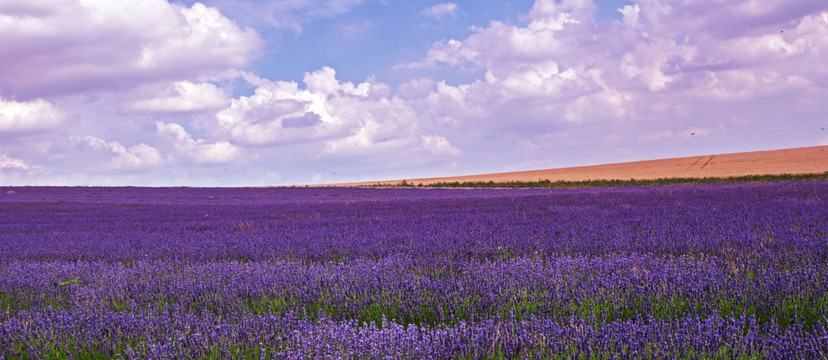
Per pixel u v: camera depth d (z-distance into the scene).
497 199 19.62
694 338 2.86
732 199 15.21
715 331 2.92
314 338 3.03
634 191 22.64
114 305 4.48
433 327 3.36
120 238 9.97
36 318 3.77
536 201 17.45
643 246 6.45
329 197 28.39
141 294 4.77
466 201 19.02
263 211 17.50
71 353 3.21
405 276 4.89
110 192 33.72
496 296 3.98
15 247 9.00
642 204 14.52
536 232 8.27
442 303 4.00
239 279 5.10
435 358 2.88
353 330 3.11
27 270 6.14
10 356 3.26
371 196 28.64
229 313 3.99
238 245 8.10
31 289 5.20
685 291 3.90
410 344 2.94
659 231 7.64
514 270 4.88
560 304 3.87
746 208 11.48
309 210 17.25
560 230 8.42
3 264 6.93
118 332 3.49
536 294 4.15
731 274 4.50
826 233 6.89
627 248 6.40
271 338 3.27
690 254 5.66
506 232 8.25
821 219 8.51
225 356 3.04
